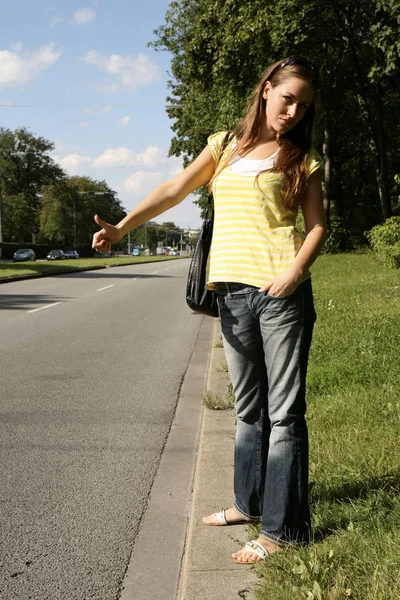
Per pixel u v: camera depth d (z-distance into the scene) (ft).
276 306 8.51
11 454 15.02
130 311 47.16
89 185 365.81
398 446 12.60
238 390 9.37
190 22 111.55
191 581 8.27
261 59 81.51
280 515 8.81
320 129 111.86
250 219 8.66
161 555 10.04
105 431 16.92
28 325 38.81
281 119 8.54
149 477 13.53
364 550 8.23
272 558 8.41
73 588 9.09
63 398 20.52
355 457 11.84
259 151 8.83
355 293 45.85
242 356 9.07
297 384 8.72
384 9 64.75
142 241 516.73
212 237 9.08
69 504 12.09
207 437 14.70
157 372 24.79
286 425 8.81
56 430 16.99
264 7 77.61
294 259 8.60
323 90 103.04
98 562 9.83
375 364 20.02
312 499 10.26
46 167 318.45
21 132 314.96
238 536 9.56
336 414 15.15
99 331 36.35
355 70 99.60
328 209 112.47
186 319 42.34
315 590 7.29
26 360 27.17
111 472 13.83
